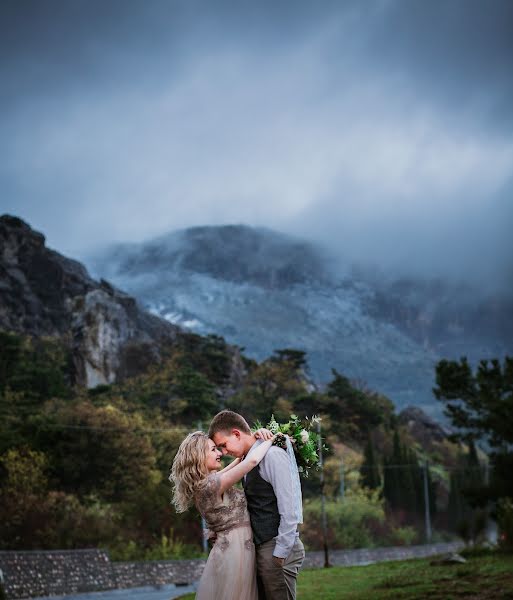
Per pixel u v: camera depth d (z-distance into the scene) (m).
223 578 6.30
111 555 43.97
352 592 16.66
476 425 31.00
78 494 55.81
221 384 112.50
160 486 53.59
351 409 108.50
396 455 77.25
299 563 6.45
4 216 151.12
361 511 64.38
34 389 96.88
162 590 33.38
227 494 6.44
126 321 124.81
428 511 69.19
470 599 12.99
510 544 23.89
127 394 98.06
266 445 6.46
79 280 151.25
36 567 29.20
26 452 54.75
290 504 6.29
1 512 45.22
